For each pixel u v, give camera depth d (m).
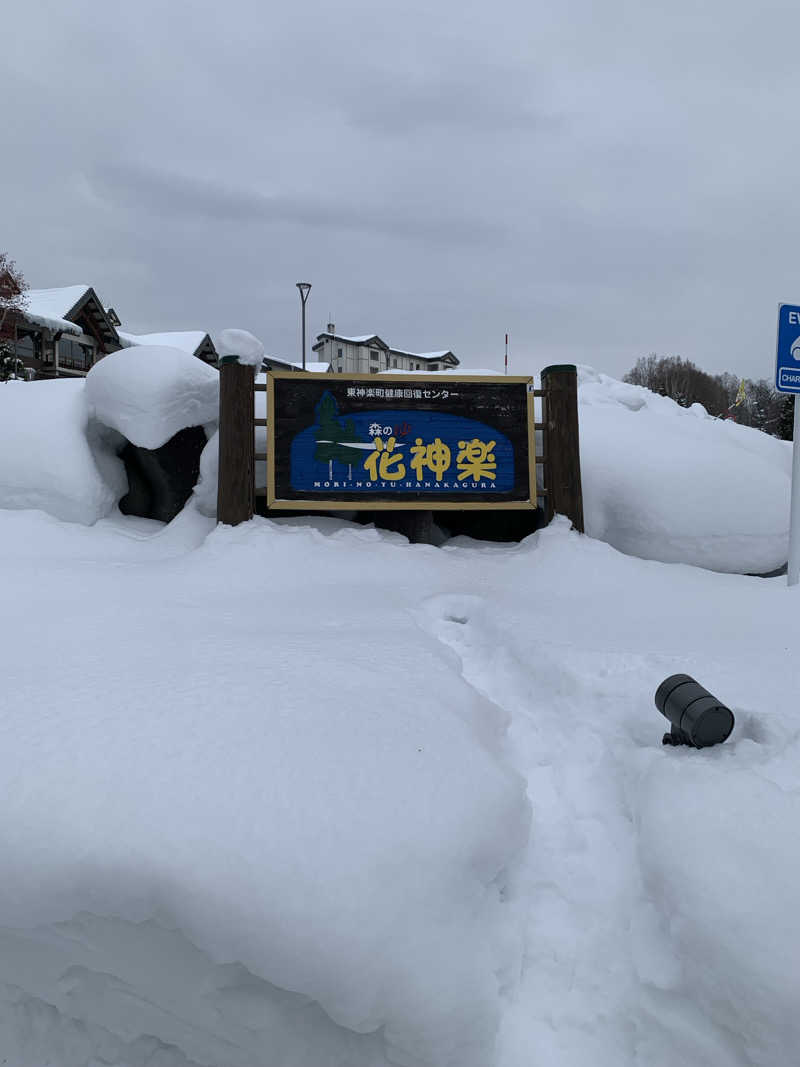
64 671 3.15
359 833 2.09
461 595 5.15
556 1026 2.14
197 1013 1.98
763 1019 1.83
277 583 5.32
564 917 2.41
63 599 4.64
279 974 1.86
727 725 2.71
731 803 2.32
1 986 2.14
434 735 2.65
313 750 2.45
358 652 3.55
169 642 3.68
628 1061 2.07
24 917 2.01
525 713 3.50
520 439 6.53
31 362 33.25
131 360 6.59
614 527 6.75
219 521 6.21
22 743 2.43
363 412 6.38
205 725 2.58
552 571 5.79
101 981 2.07
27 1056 2.09
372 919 1.90
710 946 1.98
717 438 7.81
